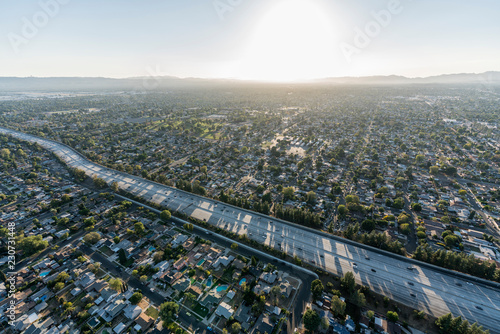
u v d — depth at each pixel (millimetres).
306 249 158000
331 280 137000
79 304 123125
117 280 128500
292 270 144250
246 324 111938
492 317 115938
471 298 124875
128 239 169875
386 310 120625
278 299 125312
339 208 193750
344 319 115812
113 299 125062
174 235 173250
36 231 177250
